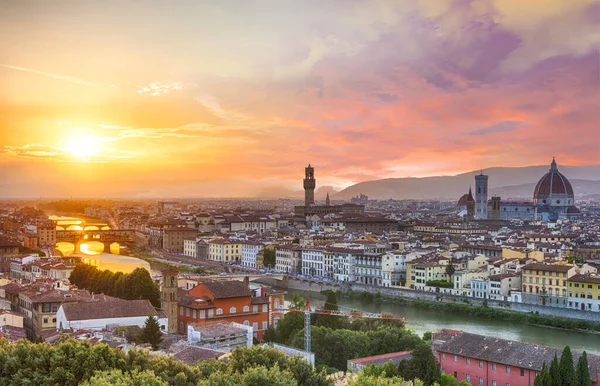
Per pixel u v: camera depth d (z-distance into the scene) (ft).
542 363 632.79
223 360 620.49
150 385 475.72
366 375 570.05
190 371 533.55
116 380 477.36
